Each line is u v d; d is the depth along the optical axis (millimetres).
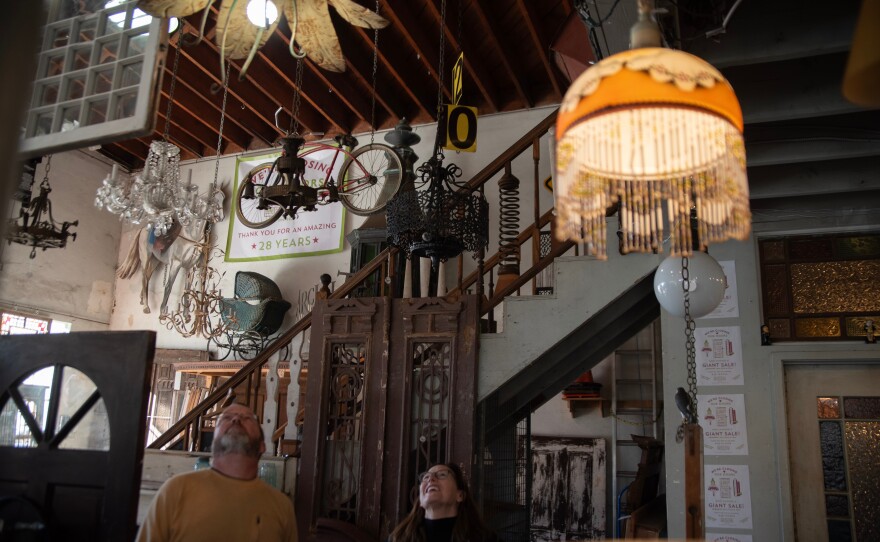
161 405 9992
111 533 2842
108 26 2848
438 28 8125
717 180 1944
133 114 2645
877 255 4652
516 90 9328
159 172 6328
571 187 1891
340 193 8273
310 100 9219
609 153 1940
